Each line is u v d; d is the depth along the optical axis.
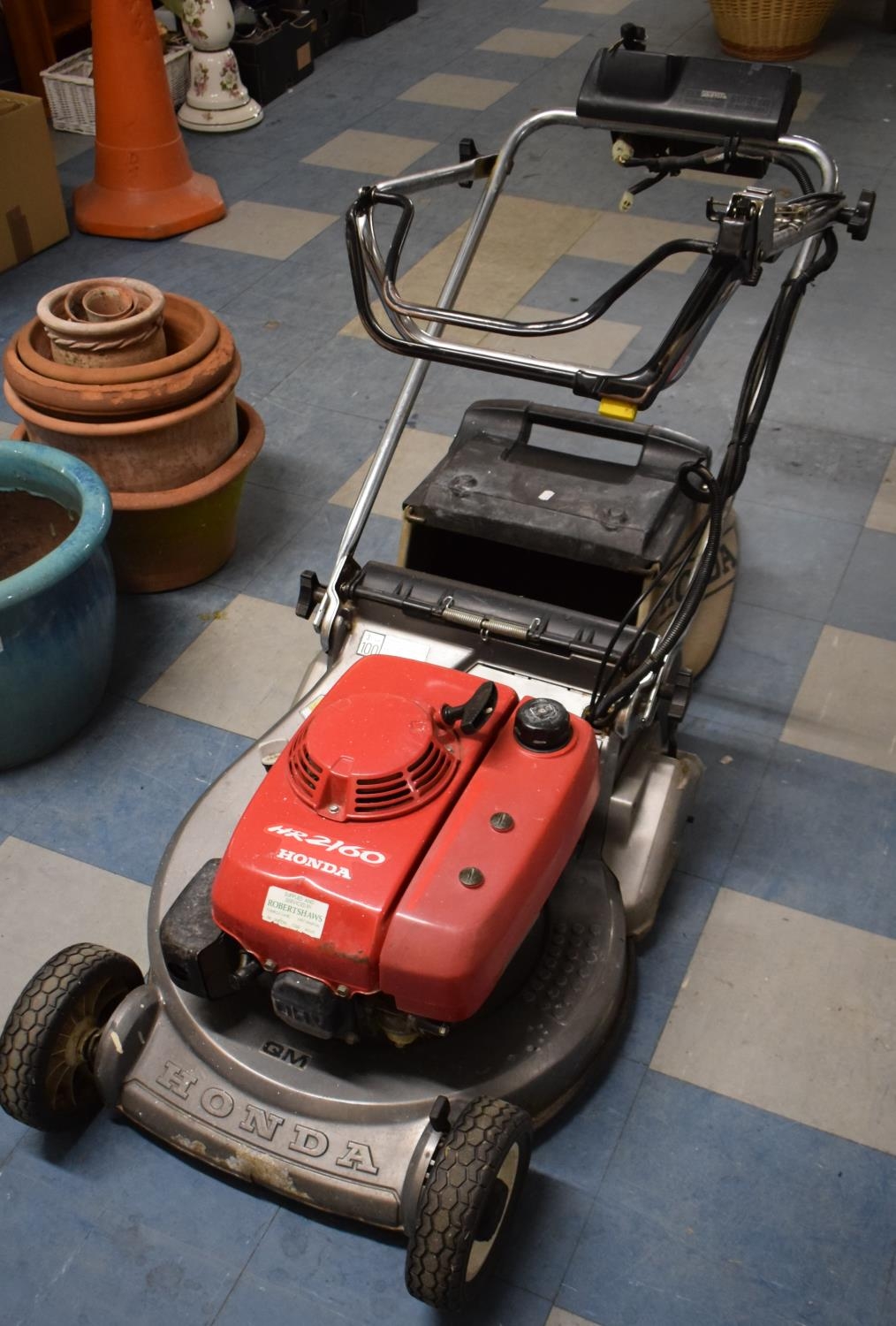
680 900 2.39
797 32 5.61
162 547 2.98
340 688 1.92
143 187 4.55
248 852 1.72
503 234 4.50
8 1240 1.94
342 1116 1.83
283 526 3.29
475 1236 1.66
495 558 2.47
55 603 2.44
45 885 2.44
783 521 3.26
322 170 4.96
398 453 3.51
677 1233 1.93
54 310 2.87
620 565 2.16
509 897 1.69
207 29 5.04
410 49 5.99
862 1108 2.08
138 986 2.03
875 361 3.82
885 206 4.59
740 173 2.25
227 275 4.34
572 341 3.91
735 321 3.98
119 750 2.71
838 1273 1.89
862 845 2.49
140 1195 1.98
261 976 1.96
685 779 2.24
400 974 1.65
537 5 6.44
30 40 5.28
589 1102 2.09
